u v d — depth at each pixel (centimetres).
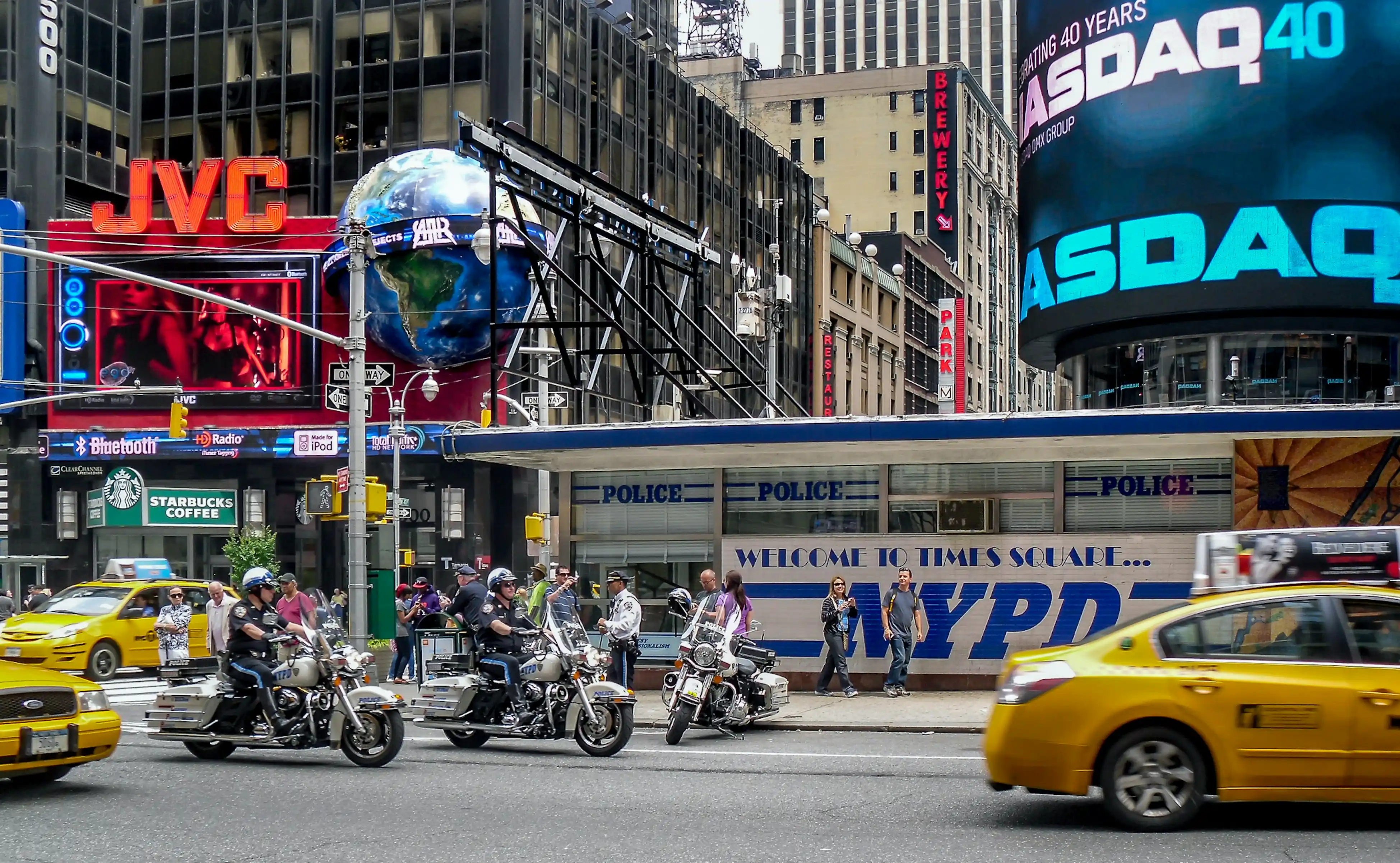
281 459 4950
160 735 1475
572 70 5647
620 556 2345
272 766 1431
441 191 4669
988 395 11162
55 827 1055
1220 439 2069
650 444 2148
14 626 2548
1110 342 3597
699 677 1634
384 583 2580
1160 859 898
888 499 2219
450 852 948
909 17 15950
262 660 1461
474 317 4656
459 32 5266
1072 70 3609
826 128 10606
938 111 10381
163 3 5559
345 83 5359
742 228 7225
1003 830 1013
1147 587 2105
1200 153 3384
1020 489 2167
